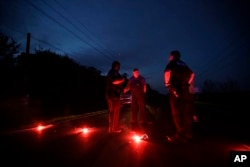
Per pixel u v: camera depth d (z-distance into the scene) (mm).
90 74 29531
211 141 4691
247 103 19594
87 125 8781
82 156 3941
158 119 9367
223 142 4590
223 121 8148
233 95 24938
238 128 6441
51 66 22359
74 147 4652
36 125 9891
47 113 16500
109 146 4559
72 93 24141
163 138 5152
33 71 21359
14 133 7461
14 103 16453
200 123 7613
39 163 3654
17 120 12195
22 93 17344
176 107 4594
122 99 20469
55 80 22312
